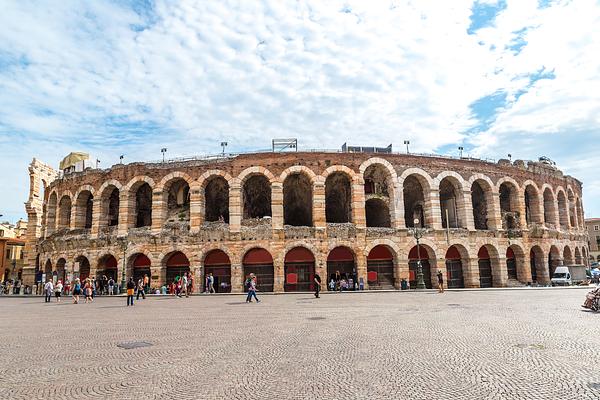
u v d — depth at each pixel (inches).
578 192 2455.7
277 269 1621.6
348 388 344.8
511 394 324.8
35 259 2390.5
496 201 1892.2
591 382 352.2
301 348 506.9
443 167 1830.7
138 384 367.2
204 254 1664.6
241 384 361.4
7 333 681.0
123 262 1716.3
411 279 1764.3
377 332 610.9
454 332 598.5
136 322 789.9
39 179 2502.5
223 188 1911.9
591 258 4205.2
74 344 569.3
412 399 316.2
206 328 687.1
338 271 1702.8
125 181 1793.8
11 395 343.9
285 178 1715.1
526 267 1898.4
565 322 677.9
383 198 1800.0
